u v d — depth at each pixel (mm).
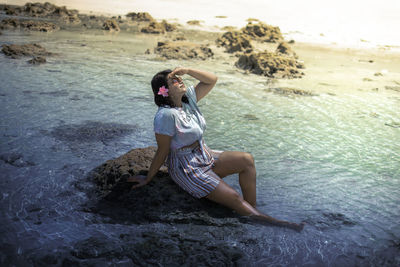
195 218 3492
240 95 7738
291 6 24641
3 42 10883
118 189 3818
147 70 9195
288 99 7719
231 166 3652
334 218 3602
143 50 11969
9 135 4969
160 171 3934
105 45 12266
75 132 5242
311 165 4715
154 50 12039
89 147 4832
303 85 9117
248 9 23484
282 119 6418
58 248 3023
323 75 10500
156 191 3697
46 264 2855
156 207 3588
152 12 21453
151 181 3809
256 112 6695
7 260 2867
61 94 6805
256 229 3383
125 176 3830
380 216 3672
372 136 5871
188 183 3541
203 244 3168
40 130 5223
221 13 22453
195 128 3500
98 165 4359
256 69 10258
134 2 23297
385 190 4180
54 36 13062
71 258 2928
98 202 3693
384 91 8969
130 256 2984
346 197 3990
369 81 10016
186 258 2992
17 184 3881
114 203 3693
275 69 10086
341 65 12281
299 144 5359
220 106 6887
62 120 5629
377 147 5430
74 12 19312
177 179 3613
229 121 6113
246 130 5762
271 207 3746
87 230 3271
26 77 7652
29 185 3879
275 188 4105
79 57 10000
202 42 15156
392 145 5539
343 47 16062
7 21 14102
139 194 3682
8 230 3189
